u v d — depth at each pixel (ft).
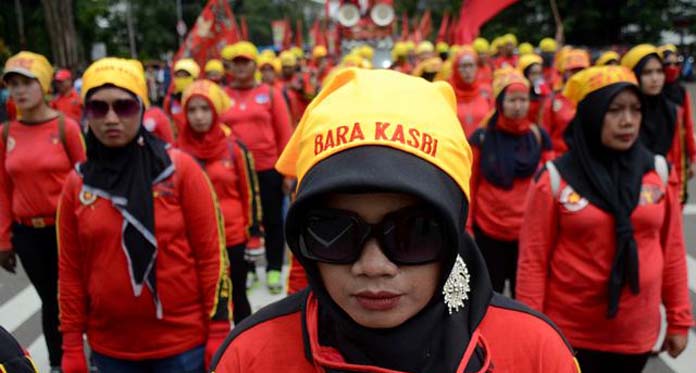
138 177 8.73
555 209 9.09
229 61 19.77
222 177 14.55
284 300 4.80
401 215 3.87
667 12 103.71
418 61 41.93
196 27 31.58
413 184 3.66
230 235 14.76
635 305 8.92
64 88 32.96
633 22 103.55
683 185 17.38
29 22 95.66
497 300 4.70
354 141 3.79
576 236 8.98
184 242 9.05
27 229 12.91
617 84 8.62
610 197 8.71
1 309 18.25
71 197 8.92
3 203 13.08
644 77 16.22
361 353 4.13
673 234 9.28
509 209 13.82
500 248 14.11
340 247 3.95
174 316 9.09
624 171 8.92
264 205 19.39
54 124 12.88
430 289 4.05
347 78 4.32
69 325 9.13
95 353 9.29
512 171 13.66
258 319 4.68
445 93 4.35
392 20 66.54
